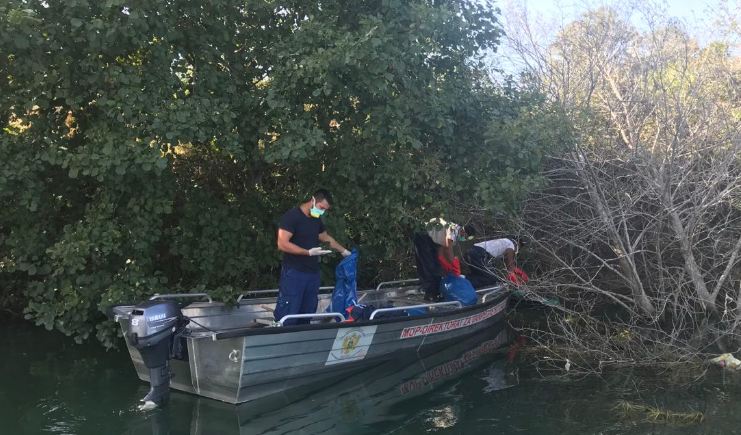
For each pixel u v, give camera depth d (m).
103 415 4.98
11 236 6.77
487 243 8.44
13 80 5.96
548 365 6.52
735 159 7.11
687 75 7.27
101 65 5.80
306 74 6.11
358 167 7.10
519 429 4.80
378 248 8.09
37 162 5.98
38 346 6.95
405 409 5.23
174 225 7.50
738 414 5.08
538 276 8.57
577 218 7.74
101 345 7.02
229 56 6.78
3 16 4.89
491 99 7.20
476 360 6.70
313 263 5.97
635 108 7.27
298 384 5.75
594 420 4.98
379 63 5.87
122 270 6.54
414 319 6.52
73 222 7.05
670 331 7.32
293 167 7.43
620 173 7.68
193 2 6.18
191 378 5.47
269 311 6.97
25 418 4.89
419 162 7.11
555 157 7.20
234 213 7.29
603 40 7.57
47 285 6.77
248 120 6.64
